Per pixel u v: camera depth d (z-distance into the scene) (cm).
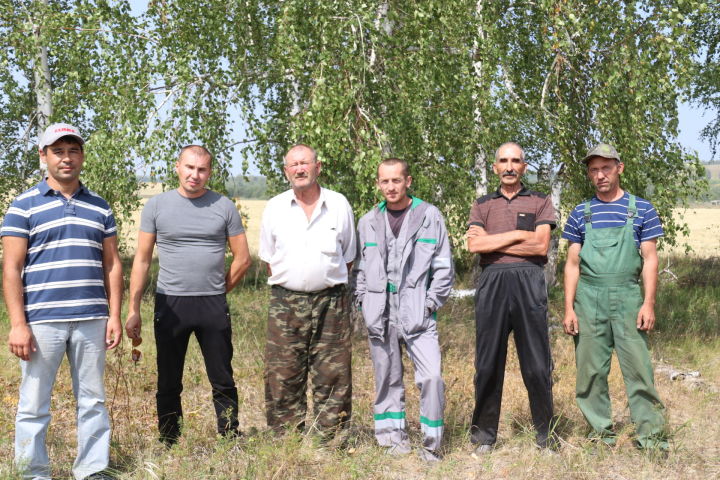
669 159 738
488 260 391
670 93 699
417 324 374
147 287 970
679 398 533
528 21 830
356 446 393
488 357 386
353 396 512
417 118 689
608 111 701
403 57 634
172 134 630
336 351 379
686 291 1096
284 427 379
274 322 379
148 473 332
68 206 319
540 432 390
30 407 313
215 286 372
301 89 672
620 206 392
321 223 371
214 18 659
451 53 717
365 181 602
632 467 370
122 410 455
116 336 330
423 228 381
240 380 543
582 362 400
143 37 668
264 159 689
